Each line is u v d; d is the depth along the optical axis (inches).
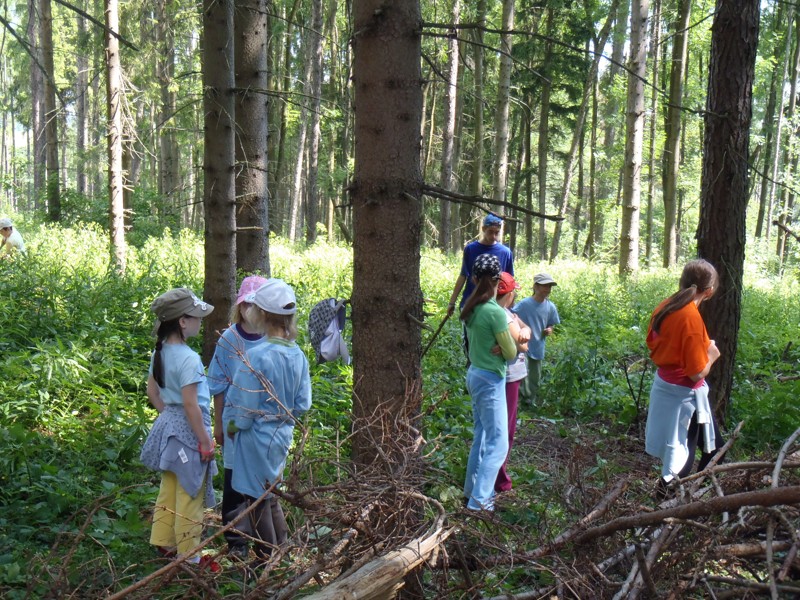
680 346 195.5
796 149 1107.3
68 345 294.8
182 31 799.1
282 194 1491.1
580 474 180.2
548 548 144.6
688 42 1023.6
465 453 230.5
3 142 2583.7
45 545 167.9
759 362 370.6
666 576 135.6
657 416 201.8
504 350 197.5
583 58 1123.9
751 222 1535.4
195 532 160.7
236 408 159.0
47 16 842.2
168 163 1111.0
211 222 281.7
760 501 120.9
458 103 1216.2
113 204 537.6
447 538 139.1
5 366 253.9
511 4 815.1
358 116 156.6
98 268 506.6
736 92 250.8
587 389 326.0
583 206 1857.8
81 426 235.3
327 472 202.7
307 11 1190.9
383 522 134.7
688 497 150.7
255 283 181.6
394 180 155.1
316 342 192.5
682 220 1667.1
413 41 153.4
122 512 182.7
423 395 166.1
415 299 160.2
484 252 284.8
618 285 625.6
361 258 159.8
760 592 131.6
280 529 164.7
